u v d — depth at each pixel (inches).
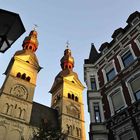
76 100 2925.7
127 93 713.0
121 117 669.9
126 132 630.5
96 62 982.4
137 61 739.4
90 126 734.5
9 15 184.9
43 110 2559.1
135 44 805.9
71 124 2480.3
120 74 796.6
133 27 852.0
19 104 2175.2
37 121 2222.0
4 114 1971.0
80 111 2770.7
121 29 932.0
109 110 753.0
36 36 3366.1
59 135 1112.8
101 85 876.6
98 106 810.8
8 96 2164.1
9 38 187.6
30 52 2933.1
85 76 991.0
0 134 1792.6
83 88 3171.8
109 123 708.7
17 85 2358.5
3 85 2336.4
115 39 951.0
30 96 2348.7
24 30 193.6
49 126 1167.6
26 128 1996.8
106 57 941.2
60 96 2869.1
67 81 3051.2
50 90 3191.4
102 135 690.2
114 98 771.4
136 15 872.3
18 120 2009.1
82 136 2426.2
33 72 2687.0
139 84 692.1
